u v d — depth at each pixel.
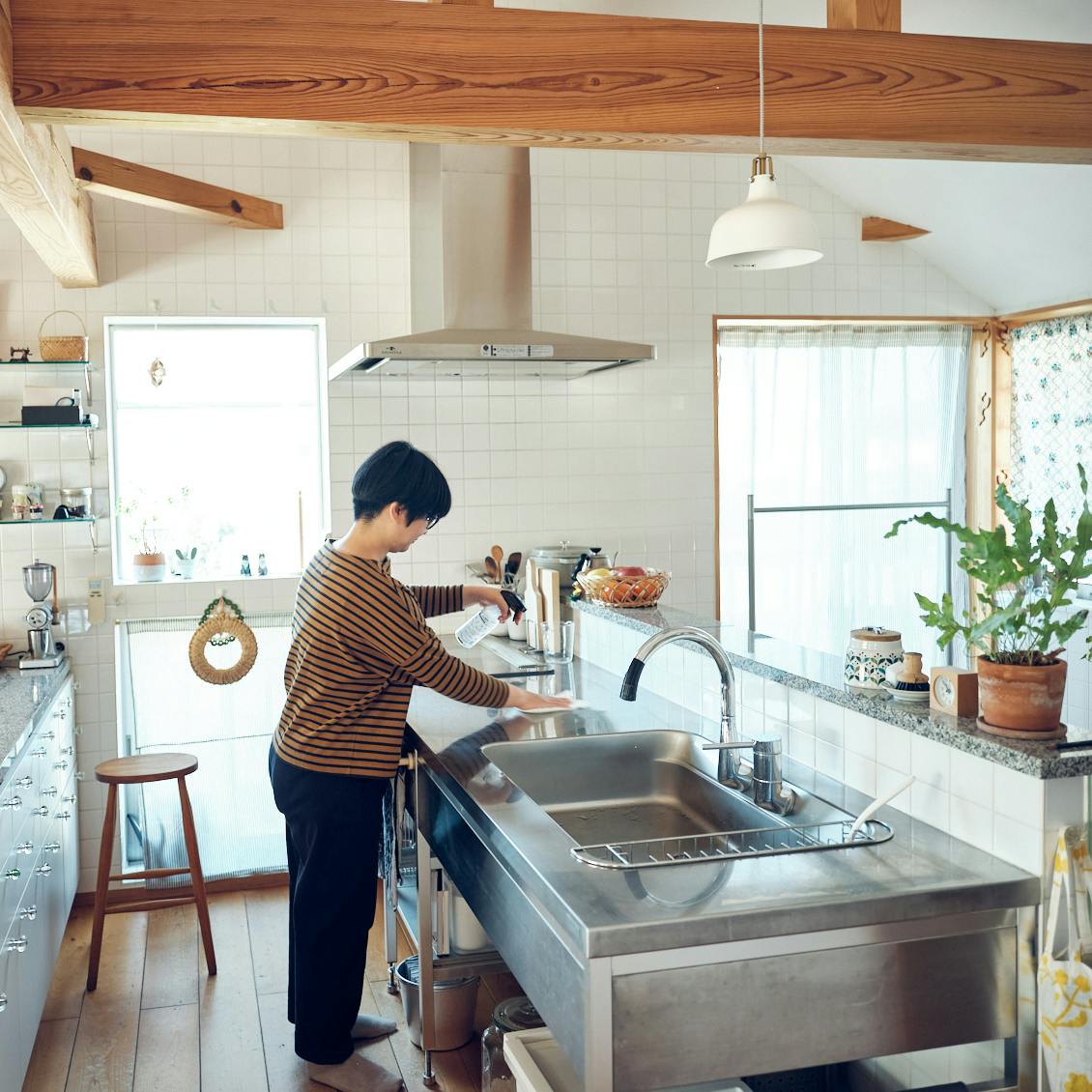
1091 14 3.34
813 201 4.88
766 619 5.11
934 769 2.04
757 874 1.83
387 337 4.50
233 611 4.32
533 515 4.67
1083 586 4.88
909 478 5.20
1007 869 1.83
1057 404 4.95
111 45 2.46
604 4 3.76
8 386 4.22
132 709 4.41
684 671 3.08
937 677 2.06
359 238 4.46
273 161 4.38
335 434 4.46
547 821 2.15
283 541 4.80
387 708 2.86
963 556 1.94
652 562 4.80
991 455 5.28
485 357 3.56
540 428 4.66
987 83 2.91
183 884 4.45
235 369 4.71
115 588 4.33
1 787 2.58
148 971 3.70
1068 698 4.92
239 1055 3.13
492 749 2.71
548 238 4.63
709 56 2.78
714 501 4.85
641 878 1.83
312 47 2.56
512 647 4.08
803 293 4.89
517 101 2.68
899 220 4.81
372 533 2.85
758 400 5.05
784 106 2.81
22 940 2.79
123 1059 3.11
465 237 3.82
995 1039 1.82
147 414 4.66
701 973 1.67
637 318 4.73
